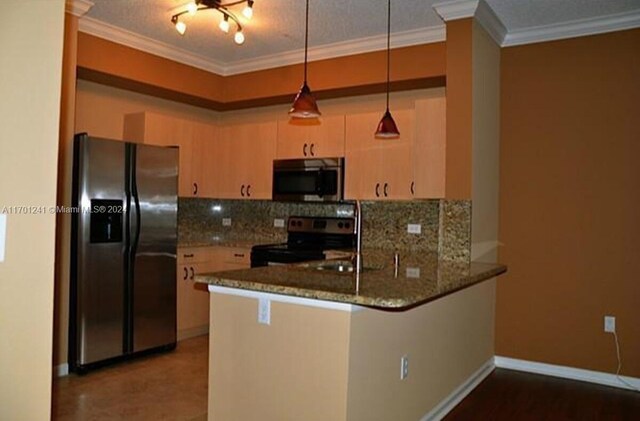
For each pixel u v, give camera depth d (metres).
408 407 2.82
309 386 2.37
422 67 4.26
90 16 4.05
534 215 4.16
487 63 4.01
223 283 2.61
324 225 5.14
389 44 4.39
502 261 4.28
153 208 4.36
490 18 3.85
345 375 2.28
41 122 1.31
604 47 3.92
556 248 4.09
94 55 4.23
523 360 4.19
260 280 2.60
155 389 3.60
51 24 1.32
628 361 3.82
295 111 3.04
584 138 3.98
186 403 3.36
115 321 4.09
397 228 4.74
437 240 4.54
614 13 3.76
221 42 4.61
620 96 3.86
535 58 4.17
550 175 4.11
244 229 5.79
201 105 5.56
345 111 5.07
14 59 1.26
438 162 4.07
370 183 4.54
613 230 3.88
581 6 3.65
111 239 4.07
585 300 3.98
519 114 4.23
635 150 3.81
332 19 3.99
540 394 3.65
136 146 4.22
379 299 2.16
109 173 4.02
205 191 5.30
